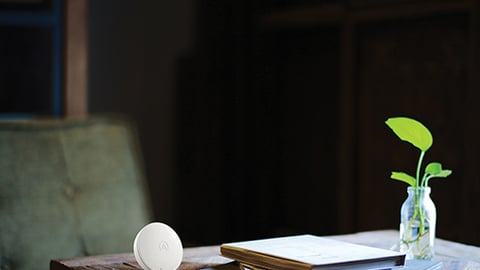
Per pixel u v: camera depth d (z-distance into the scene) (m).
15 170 2.04
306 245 1.33
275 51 3.23
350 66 2.82
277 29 3.17
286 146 3.21
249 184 3.31
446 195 2.55
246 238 3.32
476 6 2.39
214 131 3.36
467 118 2.42
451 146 2.54
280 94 3.22
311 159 3.09
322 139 3.04
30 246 2.00
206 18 3.40
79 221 2.08
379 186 2.76
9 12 2.72
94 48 3.37
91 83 3.36
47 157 2.09
